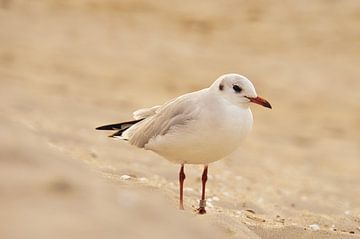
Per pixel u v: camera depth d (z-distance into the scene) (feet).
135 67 88.69
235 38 106.22
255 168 48.11
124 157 40.09
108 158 38.65
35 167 17.85
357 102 82.28
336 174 52.06
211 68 91.66
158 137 27.07
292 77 90.22
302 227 28.19
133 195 18.29
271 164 51.57
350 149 63.87
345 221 33.81
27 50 88.99
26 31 98.58
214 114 25.82
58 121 50.80
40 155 19.43
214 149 26.30
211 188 36.76
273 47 102.78
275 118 73.87
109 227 15.16
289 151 59.72
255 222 29.53
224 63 94.53
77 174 18.81
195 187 36.11
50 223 14.58
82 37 99.81
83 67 84.79
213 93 26.27
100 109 62.28
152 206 17.90
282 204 36.60
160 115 27.50
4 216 14.55
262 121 72.08
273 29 109.40
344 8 115.55
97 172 30.40
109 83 78.74
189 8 117.70
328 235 27.12
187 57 96.02
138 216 16.67
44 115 52.80
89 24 106.42
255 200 35.78
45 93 66.49
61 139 42.24
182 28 109.81
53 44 94.02
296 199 38.29
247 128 26.48
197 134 25.99
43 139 39.04
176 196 29.99
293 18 113.19
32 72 77.92
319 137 67.72
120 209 16.61
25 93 63.93
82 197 16.35
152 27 108.68
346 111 78.69
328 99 82.58
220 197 34.24
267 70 92.58
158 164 39.83
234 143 26.30
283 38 106.11
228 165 46.47
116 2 117.70
